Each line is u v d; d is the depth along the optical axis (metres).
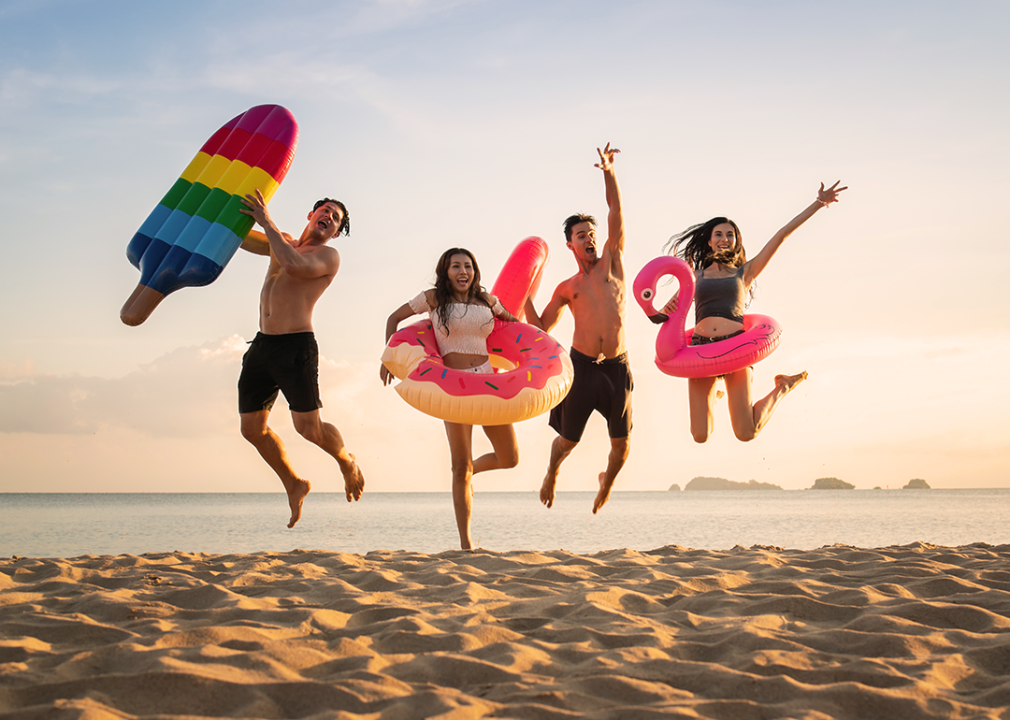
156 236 4.50
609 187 5.19
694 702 1.80
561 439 5.39
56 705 1.66
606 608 2.85
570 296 5.42
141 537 16.72
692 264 5.79
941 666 2.12
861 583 3.59
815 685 1.95
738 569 4.07
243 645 2.23
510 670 2.06
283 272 4.53
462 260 4.70
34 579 3.80
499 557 4.54
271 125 4.68
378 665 2.09
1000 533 17.45
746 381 5.40
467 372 4.31
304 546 14.70
